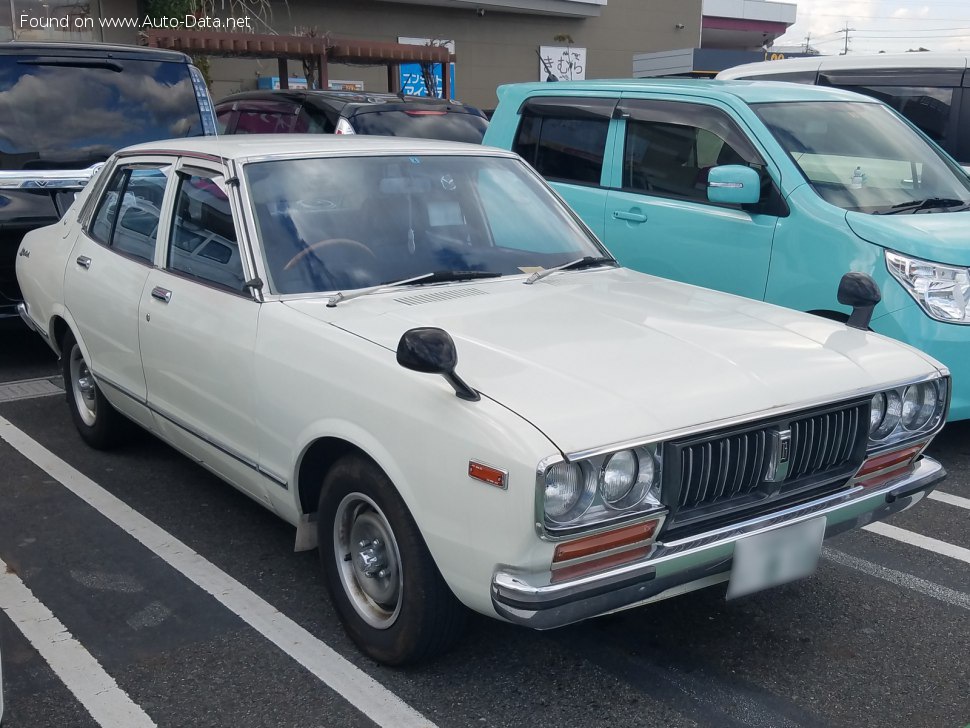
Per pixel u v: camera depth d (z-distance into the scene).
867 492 3.25
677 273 6.11
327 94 9.60
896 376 3.28
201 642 3.47
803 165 5.63
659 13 25.14
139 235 4.55
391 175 4.14
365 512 3.23
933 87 8.92
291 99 9.69
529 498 2.54
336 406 3.15
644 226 6.26
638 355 3.09
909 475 3.46
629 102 6.55
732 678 3.27
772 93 6.13
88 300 4.79
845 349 3.37
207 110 7.80
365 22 19.88
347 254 3.80
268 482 3.60
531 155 7.16
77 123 7.26
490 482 2.62
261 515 4.60
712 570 2.87
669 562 2.76
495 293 3.73
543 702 3.12
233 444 3.79
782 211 5.55
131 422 5.27
